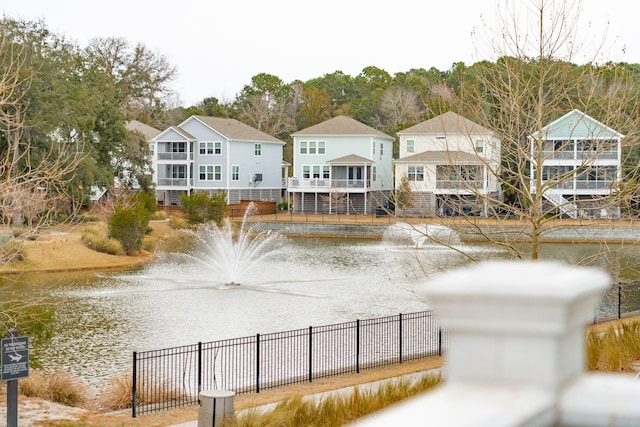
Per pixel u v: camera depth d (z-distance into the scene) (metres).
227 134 81.81
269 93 119.56
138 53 113.38
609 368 16.03
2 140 49.97
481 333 1.62
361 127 79.94
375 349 22.27
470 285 1.60
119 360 21.91
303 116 113.06
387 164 83.75
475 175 18.94
